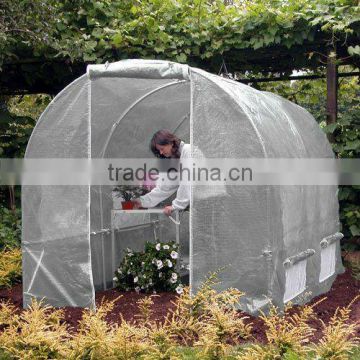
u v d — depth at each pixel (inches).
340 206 319.9
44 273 227.8
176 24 327.0
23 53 334.0
